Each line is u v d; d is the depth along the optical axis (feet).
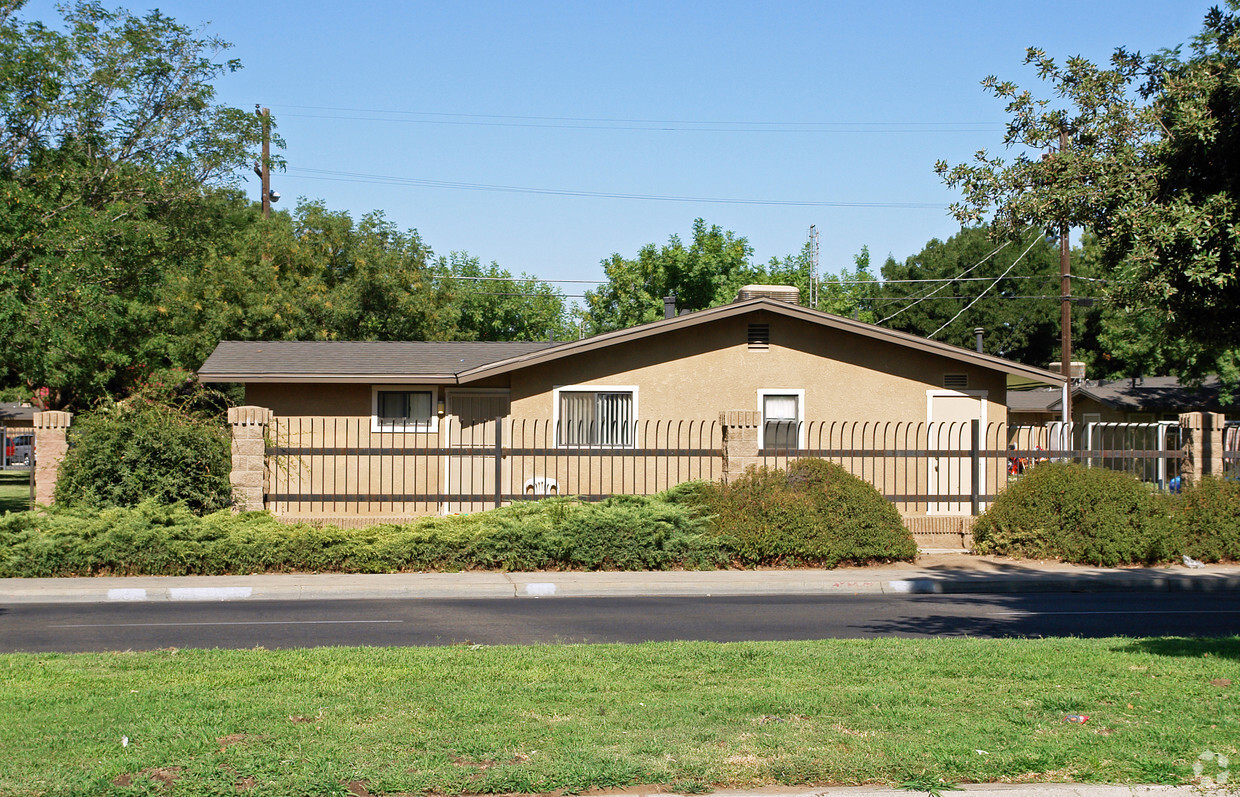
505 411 74.33
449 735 19.79
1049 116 33.55
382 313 122.52
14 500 97.71
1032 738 19.62
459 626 36.06
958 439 69.41
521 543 51.42
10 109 85.87
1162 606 42.39
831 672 25.64
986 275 167.73
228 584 46.06
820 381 69.00
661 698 22.90
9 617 38.50
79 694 23.21
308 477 72.33
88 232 83.10
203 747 18.89
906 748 18.94
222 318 106.11
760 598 44.62
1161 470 59.62
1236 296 28.19
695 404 68.59
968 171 34.06
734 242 169.07
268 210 128.67
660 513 52.70
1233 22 30.14
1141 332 127.03
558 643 31.12
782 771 17.84
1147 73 32.78
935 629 35.73
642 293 164.25
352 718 21.08
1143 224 28.35
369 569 50.52
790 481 55.16
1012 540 56.18
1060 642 30.37
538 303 188.44
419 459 72.79
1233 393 130.72
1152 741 19.35
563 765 17.97
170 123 118.11
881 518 53.88
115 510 51.13
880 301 176.24
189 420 57.67
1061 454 58.90
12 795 16.49
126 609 40.88
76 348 79.36
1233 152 29.01
